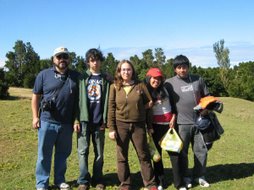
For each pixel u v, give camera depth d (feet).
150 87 20.11
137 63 144.46
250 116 67.82
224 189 20.48
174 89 20.57
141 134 19.49
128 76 19.16
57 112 19.67
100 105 19.86
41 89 19.79
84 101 19.63
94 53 19.62
